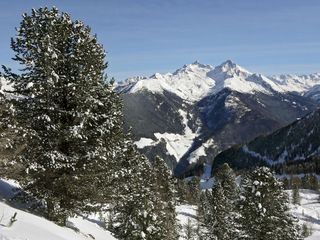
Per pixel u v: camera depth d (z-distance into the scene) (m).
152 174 46.94
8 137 19.78
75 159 21.61
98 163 22.14
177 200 57.00
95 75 22.27
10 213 17.05
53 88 21.33
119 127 23.36
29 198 22.59
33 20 21.92
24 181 21.09
